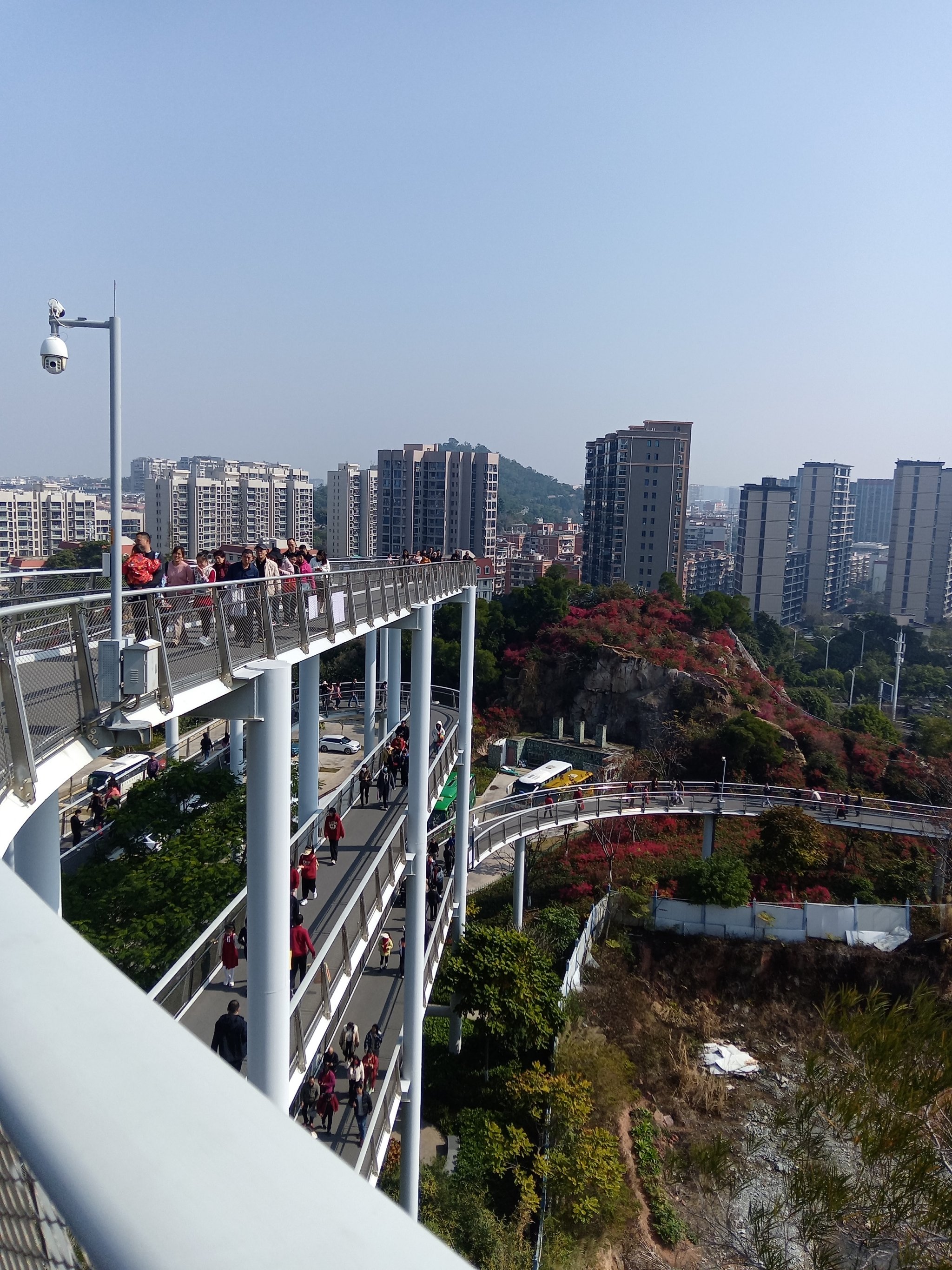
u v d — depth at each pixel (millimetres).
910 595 190000
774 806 50875
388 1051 20062
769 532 171125
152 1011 1334
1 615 7004
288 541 18406
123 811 30406
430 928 26766
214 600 10633
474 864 38219
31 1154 1057
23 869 9547
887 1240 11219
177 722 41312
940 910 43812
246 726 11156
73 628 8461
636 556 141750
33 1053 1182
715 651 82312
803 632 173500
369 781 26672
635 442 138000
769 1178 16672
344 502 164750
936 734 81562
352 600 16250
